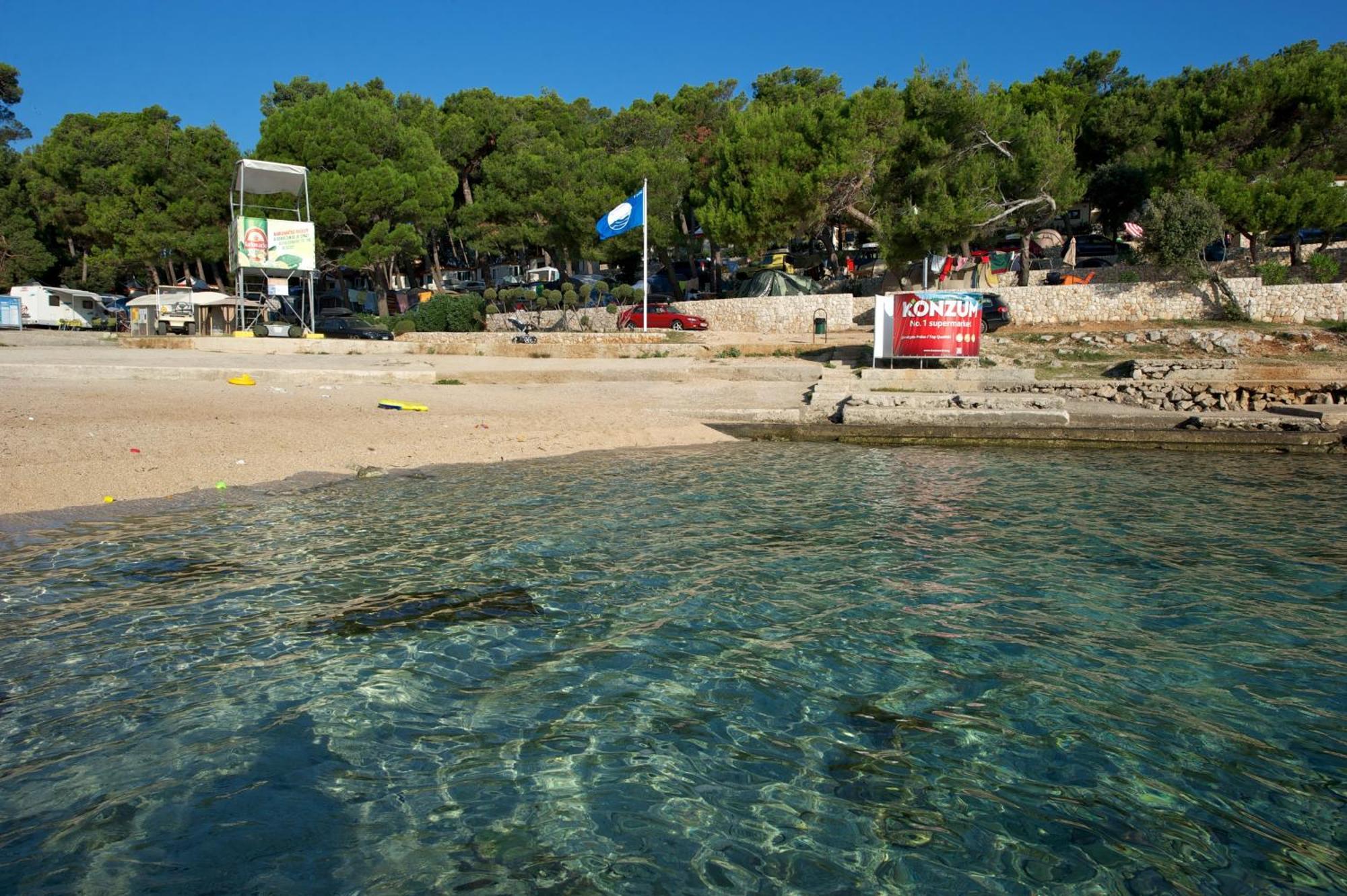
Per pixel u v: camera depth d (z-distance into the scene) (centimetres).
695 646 566
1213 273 2872
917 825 369
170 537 823
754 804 385
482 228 4744
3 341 2981
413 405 1661
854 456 1495
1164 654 559
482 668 528
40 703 469
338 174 4041
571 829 363
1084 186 3281
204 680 503
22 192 5562
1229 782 405
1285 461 1479
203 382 1736
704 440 1662
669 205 4131
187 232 4488
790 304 3428
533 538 845
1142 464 1429
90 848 340
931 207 3122
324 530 862
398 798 385
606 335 3092
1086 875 335
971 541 856
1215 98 3195
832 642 575
